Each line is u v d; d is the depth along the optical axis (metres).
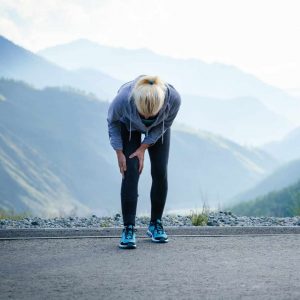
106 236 5.26
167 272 3.56
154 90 4.14
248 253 4.38
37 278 3.34
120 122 4.67
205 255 4.27
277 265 3.84
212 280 3.30
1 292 2.95
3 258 4.08
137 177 4.68
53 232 5.29
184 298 2.82
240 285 3.15
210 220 6.88
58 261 3.96
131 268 3.70
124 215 4.66
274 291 3.00
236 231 5.59
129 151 4.70
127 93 4.41
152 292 2.96
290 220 7.20
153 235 4.96
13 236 5.21
